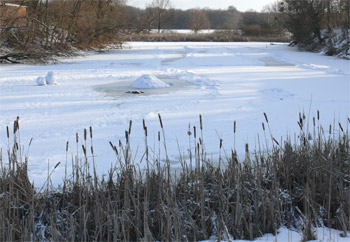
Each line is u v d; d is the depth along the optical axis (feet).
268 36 278.05
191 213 15.65
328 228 15.84
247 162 18.04
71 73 74.84
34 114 38.78
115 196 15.97
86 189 16.05
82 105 43.55
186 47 163.12
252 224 15.71
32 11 117.60
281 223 16.14
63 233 14.29
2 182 16.33
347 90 52.42
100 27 139.13
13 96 49.34
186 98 47.67
